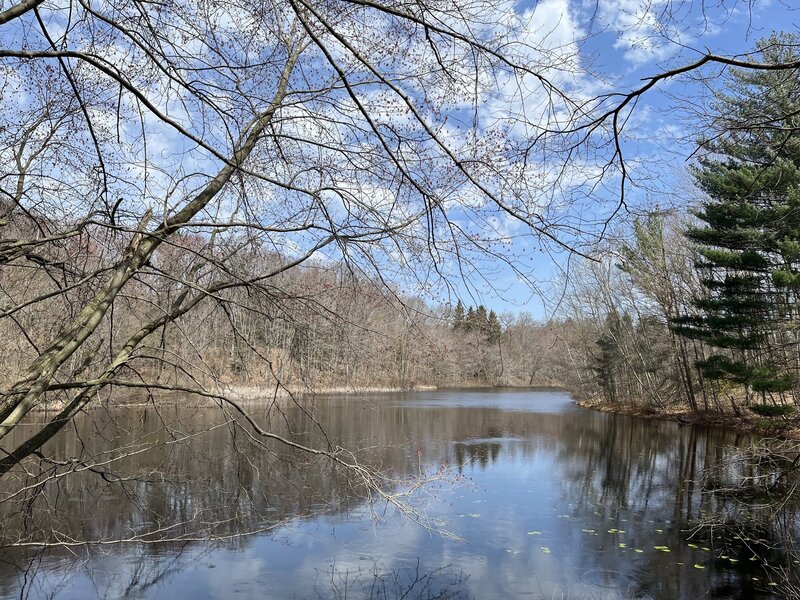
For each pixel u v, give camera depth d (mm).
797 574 7840
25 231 5242
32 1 3373
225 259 5012
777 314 20359
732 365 20250
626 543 9141
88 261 5254
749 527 9852
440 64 3551
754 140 5344
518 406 38625
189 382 5930
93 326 4500
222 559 8203
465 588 7266
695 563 8297
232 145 4648
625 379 39562
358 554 8500
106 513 9789
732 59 3201
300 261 4965
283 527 9523
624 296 33344
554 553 8656
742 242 18438
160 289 5258
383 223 4188
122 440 11031
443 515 10578
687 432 23625
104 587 7113
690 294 26578
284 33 4695
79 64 4676
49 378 4246
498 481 13594
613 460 16781
